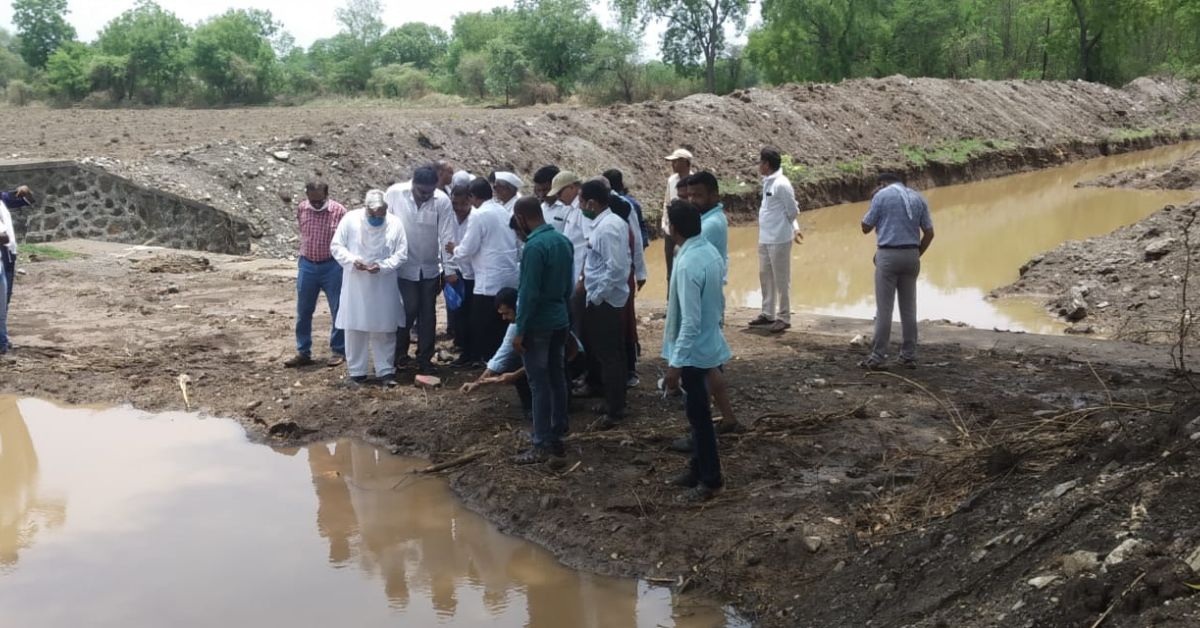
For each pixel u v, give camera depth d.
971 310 15.37
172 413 9.58
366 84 76.88
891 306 9.65
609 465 7.53
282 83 72.19
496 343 9.38
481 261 9.20
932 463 7.05
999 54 56.97
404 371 10.23
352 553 6.75
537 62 63.84
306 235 10.38
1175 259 15.78
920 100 36.97
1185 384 8.62
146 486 7.91
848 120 33.62
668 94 62.06
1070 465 5.81
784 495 6.83
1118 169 36.50
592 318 8.11
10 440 8.96
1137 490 5.02
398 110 55.66
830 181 28.98
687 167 11.77
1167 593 4.15
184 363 10.97
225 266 16.92
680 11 61.69
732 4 61.19
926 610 4.95
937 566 5.29
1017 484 5.88
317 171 21.66
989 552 5.14
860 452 7.50
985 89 40.69
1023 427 7.61
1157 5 24.28
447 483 7.81
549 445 7.62
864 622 5.13
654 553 6.34
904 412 8.33
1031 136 38.78
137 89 69.44
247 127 37.84
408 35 92.25
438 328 11.91
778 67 55.28
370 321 9.59
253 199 20.31
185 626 5.81
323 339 11.76
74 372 10.73
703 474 6.83
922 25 54.72
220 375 10.51
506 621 5.84
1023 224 24.30
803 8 53.53
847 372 9.62
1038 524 5.14
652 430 8.12
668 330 6.76
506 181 9.41
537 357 7.46
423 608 6.02
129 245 18.44
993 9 58.25
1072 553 4.71
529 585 6.25
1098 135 41.91
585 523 6.77
